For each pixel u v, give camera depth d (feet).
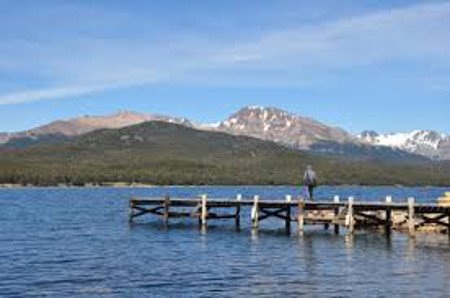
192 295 121.80
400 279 136.46
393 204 209.36
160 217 325.42
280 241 208.54
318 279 137.49
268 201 239.71
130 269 152.15
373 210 223.30
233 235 229.45
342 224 230.68
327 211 244.01
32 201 529.45
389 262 159.94
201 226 258.37
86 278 139.54
